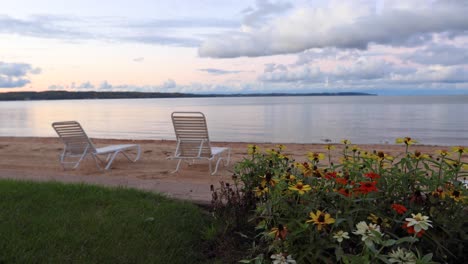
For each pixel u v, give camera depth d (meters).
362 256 2.11
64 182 5.46
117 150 7.65
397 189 2.97
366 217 2.69
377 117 30.41
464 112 36.31
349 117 30.88
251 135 18.50
